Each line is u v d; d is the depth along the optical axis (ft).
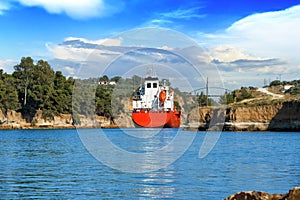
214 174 86.94
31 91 414.00
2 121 397.60
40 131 363.76
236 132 323.16
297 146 173.78
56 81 439.63
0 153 144.77
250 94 480.23
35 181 79.87
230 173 88.53
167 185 73.77
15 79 432.66
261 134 286.05
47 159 120.88
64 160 117.19
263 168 97.30
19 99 428.56
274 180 79.71
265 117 340.59
